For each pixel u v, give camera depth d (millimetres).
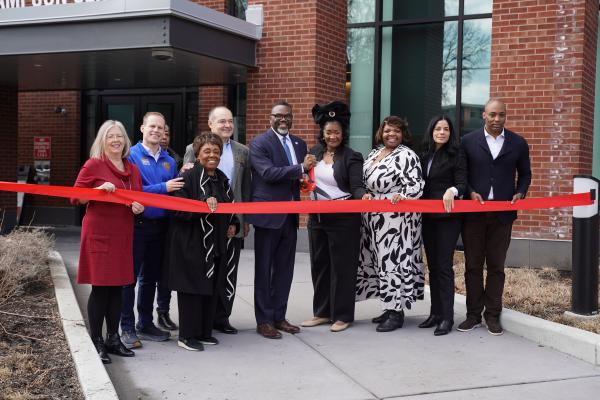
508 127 9148
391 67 11469
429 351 5473
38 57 10008
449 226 5918
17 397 4031
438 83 11148
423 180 5922
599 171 10641
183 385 4633
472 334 5992
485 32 10750
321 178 6016
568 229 8867
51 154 14992
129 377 4770
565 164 8875
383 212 5934
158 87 13852
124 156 5070
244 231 5973
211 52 9617
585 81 8977
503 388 4629
